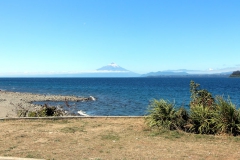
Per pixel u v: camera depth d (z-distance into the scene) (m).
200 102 10.67
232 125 8.54
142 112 24.14
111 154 6.27
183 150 6.63
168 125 9.17
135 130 9.16
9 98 38.25
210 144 7.32
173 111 9.39
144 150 6.62
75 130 9.15
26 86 85.12
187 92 49.81
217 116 8.84
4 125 9.99
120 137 8.11
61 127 9.70
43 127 9.68
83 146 7.03
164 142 7.52
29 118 11.27
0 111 22.19
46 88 71.62
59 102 33.88
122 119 11.49
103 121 11.02
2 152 6.40
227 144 7.34
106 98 38.69
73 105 29.45
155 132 8.75
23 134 8.43
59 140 7.69
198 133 9.00
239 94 43.44
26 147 6.90
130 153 6.34
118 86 81.38
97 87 75.62
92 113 23.45
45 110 13.32
